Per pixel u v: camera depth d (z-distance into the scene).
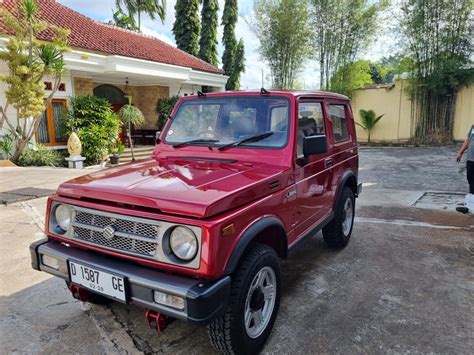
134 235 2.07
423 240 4.54
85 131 11.13
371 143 17.77
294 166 2.82
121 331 2.68
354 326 2.72
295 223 2.90
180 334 2.64
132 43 14.38
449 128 15.95
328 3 16.41
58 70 9.42
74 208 2.35
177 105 3.55
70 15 14.28
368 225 5.18
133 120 12.40
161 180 2.38
